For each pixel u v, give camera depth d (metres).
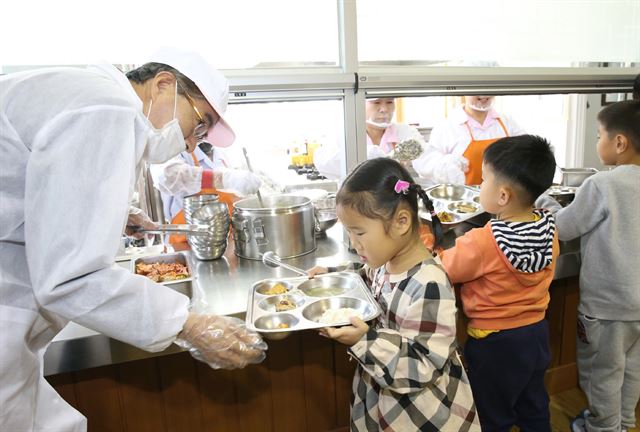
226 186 1.62
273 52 1.55
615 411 1.42
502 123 2.34
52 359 0.96
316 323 0.92
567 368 1.80
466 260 1.15
